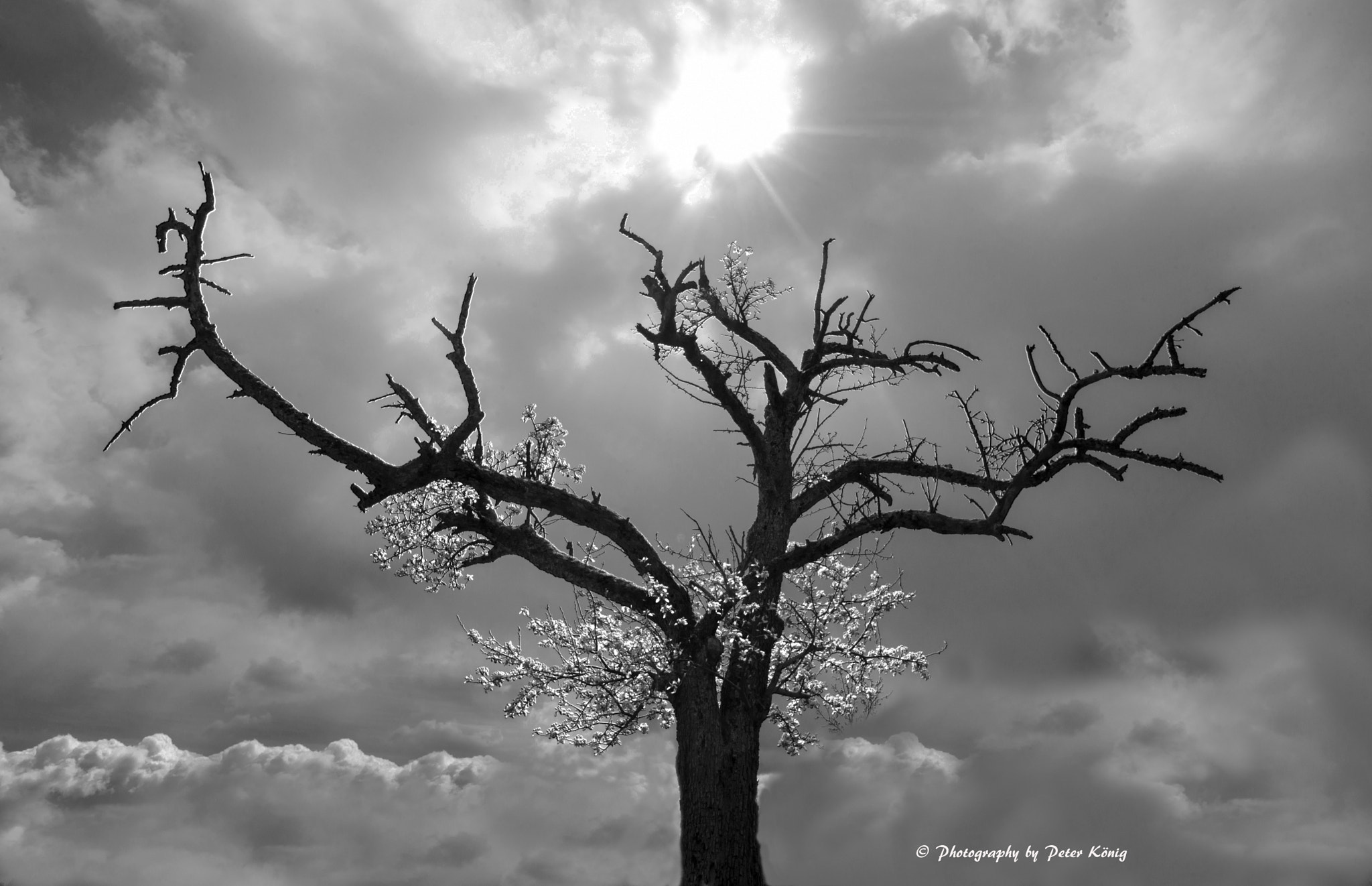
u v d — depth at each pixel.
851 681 16.25
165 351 14.24
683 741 14.75
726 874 14.05
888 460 16.92
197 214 14.65
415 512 15.72
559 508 14.85
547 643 15.37
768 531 16.58
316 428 14.01
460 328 14.27
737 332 17.62
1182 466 14.34
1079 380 14.67
